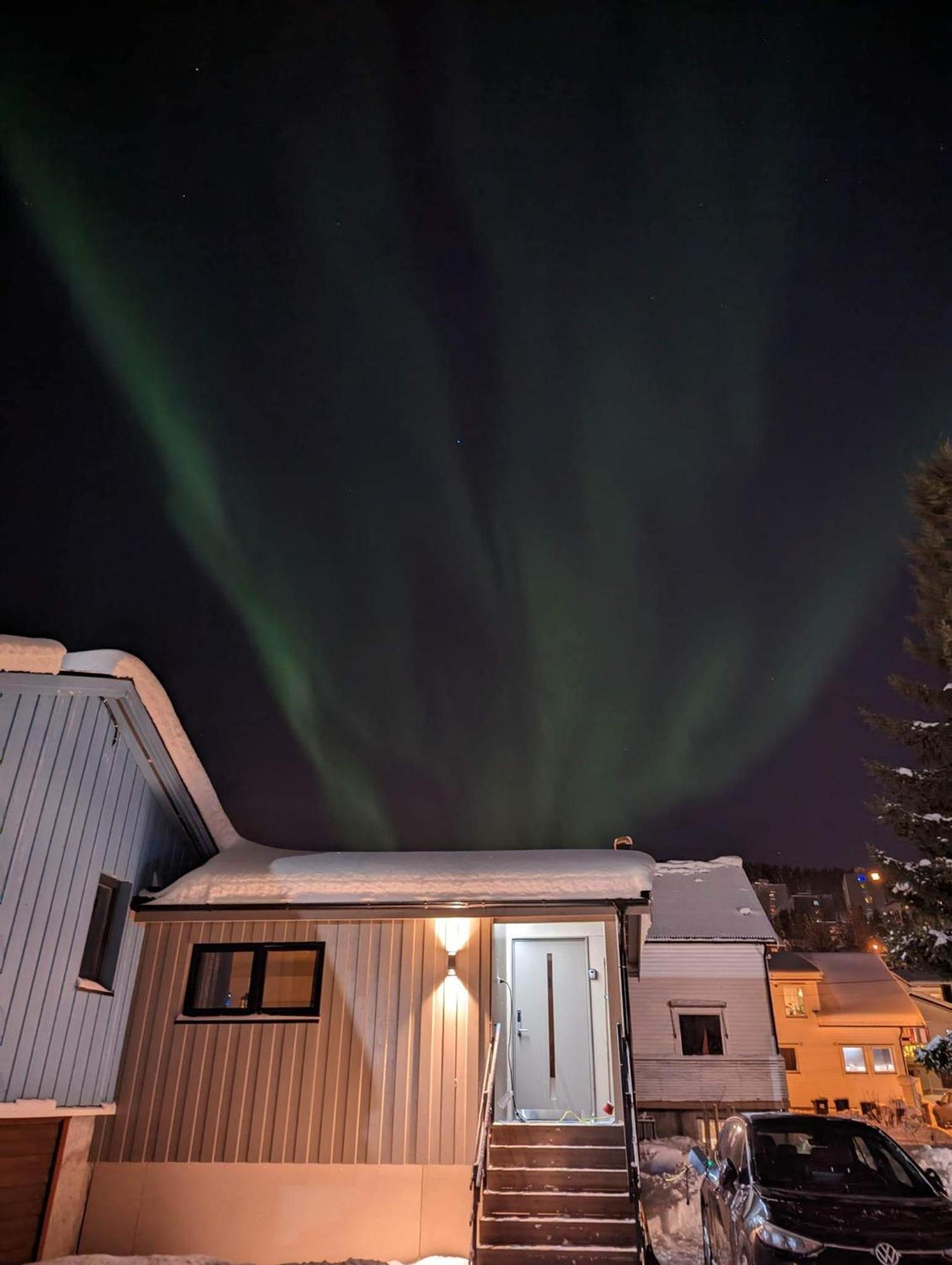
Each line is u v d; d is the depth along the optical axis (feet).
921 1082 101.91
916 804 47.73
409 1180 32.63
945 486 51.19
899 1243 18.26
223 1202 33.01
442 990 35.45
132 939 37.52
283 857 43.21
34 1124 31.17
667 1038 68.95
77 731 35.32
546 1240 27.86
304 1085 34.55
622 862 39.11
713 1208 24.47
